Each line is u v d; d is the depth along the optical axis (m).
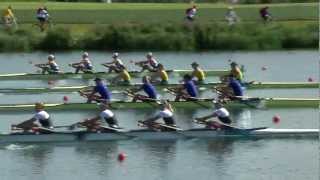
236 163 197.12
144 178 186.50
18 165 196.50
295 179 185.25
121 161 199.25
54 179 186.25
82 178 186.75
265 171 191.12
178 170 192.00
